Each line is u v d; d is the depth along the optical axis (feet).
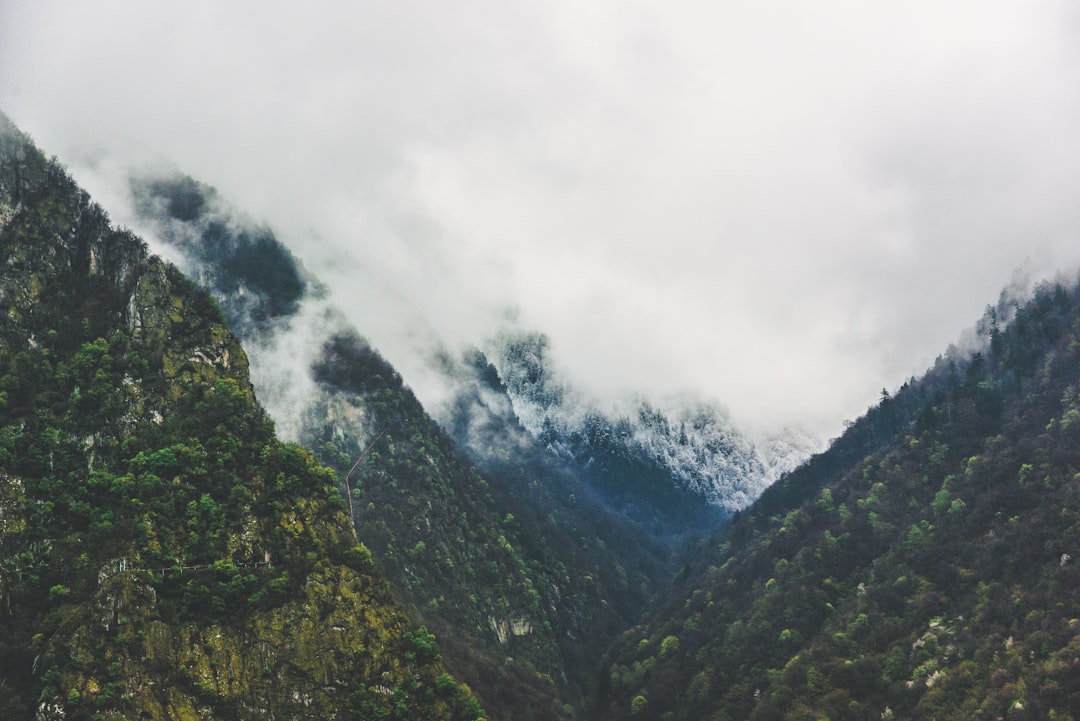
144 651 552.00
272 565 624.59
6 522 592.60
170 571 588.91
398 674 628.28
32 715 520.01
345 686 606.55
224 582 598.75
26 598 567.59
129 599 565.53
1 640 547.90
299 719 582.35
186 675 557.33
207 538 611.47
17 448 624.59
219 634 580.30
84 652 538.88
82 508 609.01
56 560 586.04
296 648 598.75
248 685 575.38
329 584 631.97
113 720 521.65
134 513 607.37
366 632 630.33
